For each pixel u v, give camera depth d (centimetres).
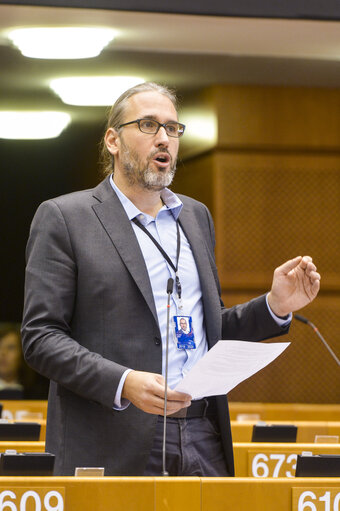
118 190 421
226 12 909
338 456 363
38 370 389
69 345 380
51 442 401
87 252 397
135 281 395
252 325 423
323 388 1316
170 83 1297
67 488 324
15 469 339
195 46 1079
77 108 1427
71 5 888
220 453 406
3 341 1351
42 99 1377
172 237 425
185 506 328
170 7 901
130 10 894
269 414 1002
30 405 939
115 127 424
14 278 1844
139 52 1106
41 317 389
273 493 334
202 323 418
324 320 1323
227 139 1307
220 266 1298
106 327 392
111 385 366
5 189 1794
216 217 1304
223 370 358
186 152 1389
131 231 408
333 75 1255
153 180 407
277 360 1312
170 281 389
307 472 360
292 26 970
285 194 1323
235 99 1312
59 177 1795
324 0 928
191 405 400
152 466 389
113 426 387
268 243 1312
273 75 1253
